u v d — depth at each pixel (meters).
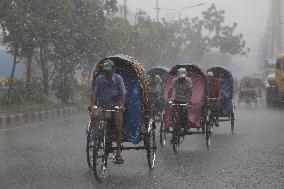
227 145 19.25
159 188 11.59
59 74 39.06
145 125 13.88
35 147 17.84
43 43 34.75
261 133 23.56
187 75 19.86
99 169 13.57
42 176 12.74
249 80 48.12
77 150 17.19
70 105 38.25
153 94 24.66
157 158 16.00
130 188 11.59
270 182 12.26
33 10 33.28
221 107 24.19
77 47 38.72
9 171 13.36
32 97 35.88
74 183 12.00
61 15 34.81
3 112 28.89
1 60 48.88
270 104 48.09
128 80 13.77
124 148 13.71
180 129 17.48
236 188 11.59
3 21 32.31
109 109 13.00
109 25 49.41
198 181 12.38
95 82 13.15
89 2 39.03
